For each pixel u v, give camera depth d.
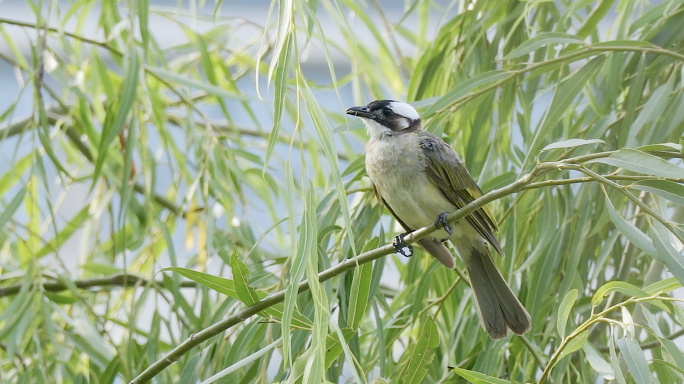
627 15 8.48
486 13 9.01
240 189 10.20
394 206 8.53
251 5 19.19
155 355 8.53
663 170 5.31
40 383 8.23
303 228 4.94
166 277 8.80
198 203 10.61
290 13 5.11
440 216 7.63
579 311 8.16
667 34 8.19
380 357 7.34
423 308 8.66
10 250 10.62
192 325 8.86
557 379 7.41
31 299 8.61
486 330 7.71
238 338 7.18
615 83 8.08
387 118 8.79
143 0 8.66
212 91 9.47
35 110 8.94
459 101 8.44
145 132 10.02
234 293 6.31
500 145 8.85
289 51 5.12
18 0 18.64
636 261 9.26
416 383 6.14
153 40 10.15
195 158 10.15
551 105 7.80
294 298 4.83
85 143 11.66
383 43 11.52
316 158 11.05
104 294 11.72
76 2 10.24
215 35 11.76
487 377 5.95
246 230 9.87
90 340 8.59
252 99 9.63
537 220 8.56
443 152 8.46
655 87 8.52
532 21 9.28
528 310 7.77
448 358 8.17
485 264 8.09
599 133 7.89
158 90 11.55
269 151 5.02
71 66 11.67
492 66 9.03
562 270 8.31
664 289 5.94
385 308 7.95
